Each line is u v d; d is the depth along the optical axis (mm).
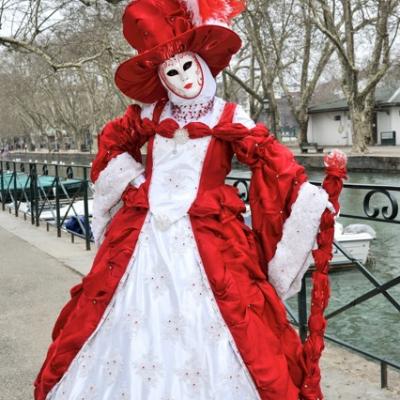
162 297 1975
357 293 6566
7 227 8758
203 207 2059
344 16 26141
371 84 25594
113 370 1948
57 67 9867
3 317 4113
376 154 24594
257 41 28562
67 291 4777
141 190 2162
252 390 1894
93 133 45062
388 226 9562
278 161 2055
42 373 2164
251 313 1976
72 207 8664
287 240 2045
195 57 2203
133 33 2305
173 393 1867
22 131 80562
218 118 2213
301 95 33500
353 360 3270
